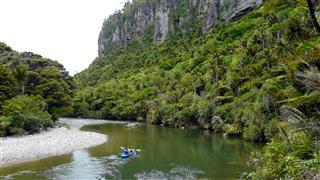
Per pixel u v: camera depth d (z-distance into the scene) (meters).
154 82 138.62
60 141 52.19
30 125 62.47
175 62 162.12
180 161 39.28
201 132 71.69
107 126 88.06
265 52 76.06
